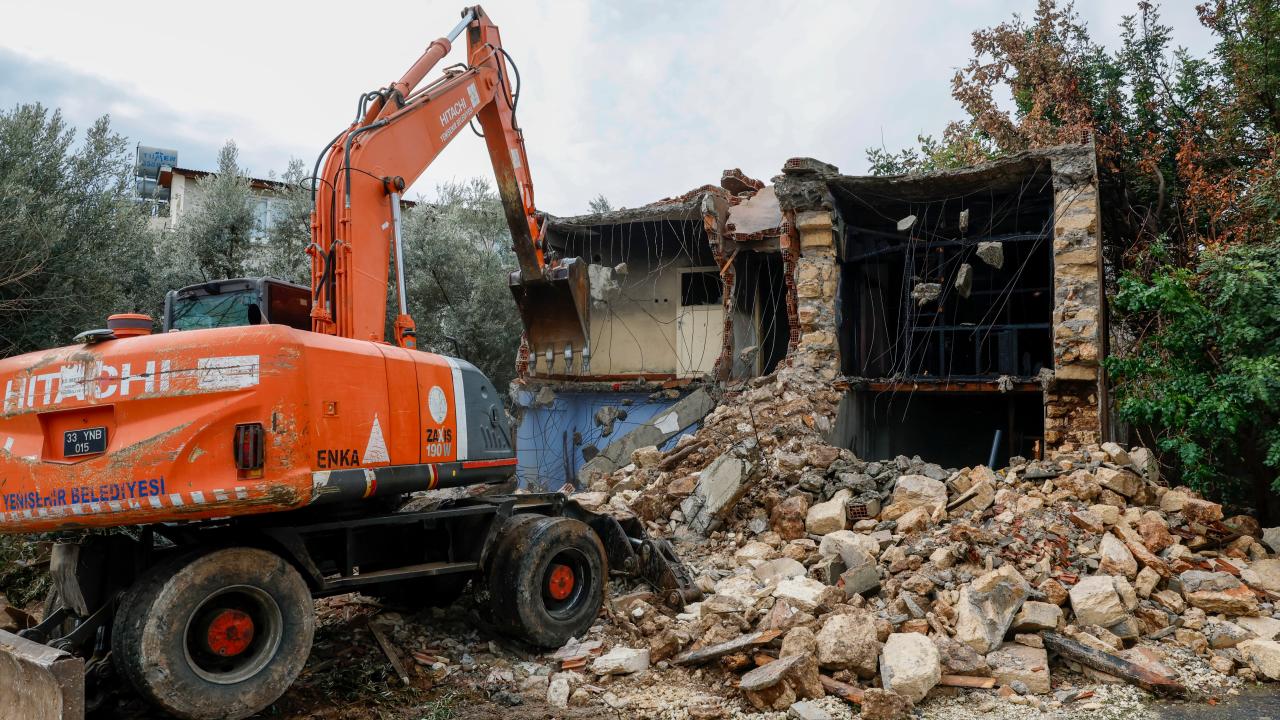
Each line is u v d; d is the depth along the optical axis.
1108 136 14.69
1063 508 7.72
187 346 4.77
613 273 15.48
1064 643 5.99
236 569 4.78
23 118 11.98
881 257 13.80
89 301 12.17
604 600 6.96
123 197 13.72
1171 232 14.19
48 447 4.86
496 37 9.26
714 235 13.32
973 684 5.59
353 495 5.16
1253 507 9.92
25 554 7.98
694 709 5.28
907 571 7.09
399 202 6.66
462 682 5.82
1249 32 14.20
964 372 14.48
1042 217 13.13
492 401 6.68
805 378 11.93
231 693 4.65
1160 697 5.53
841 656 5.54
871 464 9.46
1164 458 10.83
